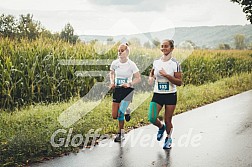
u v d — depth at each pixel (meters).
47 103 11.76
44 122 8.95
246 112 12.81
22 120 9.23
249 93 18.69
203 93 16.55
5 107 10.75
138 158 7.43
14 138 7.41
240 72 24.53
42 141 7.59
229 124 10.77
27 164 6.95
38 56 11.82
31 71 11.42
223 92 17.77
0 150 7.06
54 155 7.53
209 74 21.50
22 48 11.49
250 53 25.48
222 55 23.06
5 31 11.49
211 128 10.24
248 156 7.53
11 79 10.91
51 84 12.07
